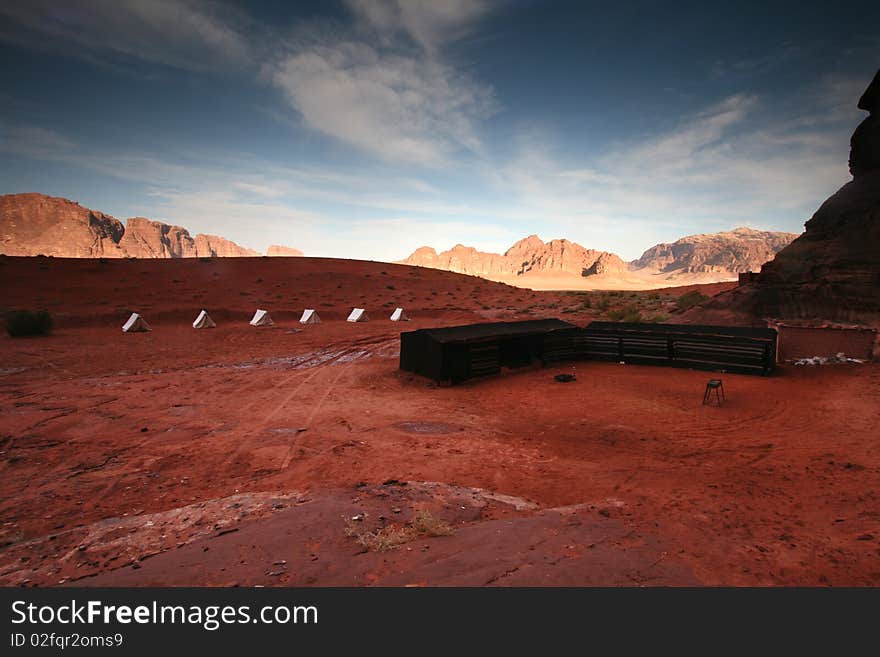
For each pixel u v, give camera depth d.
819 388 16.34
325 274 67.31
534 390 17.98
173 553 5.12
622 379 19.48
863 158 26.20
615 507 7.08
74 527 6.89
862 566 4.78
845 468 8.85
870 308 21.45
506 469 9.61
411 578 4.30
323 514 6.30
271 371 22.16
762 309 24.92
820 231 25.56
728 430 12.17
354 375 21.20
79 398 16.20
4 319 35.00
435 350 19.55
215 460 10.22
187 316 42.03
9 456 10.39
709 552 5.17
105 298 45.72
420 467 9.71
